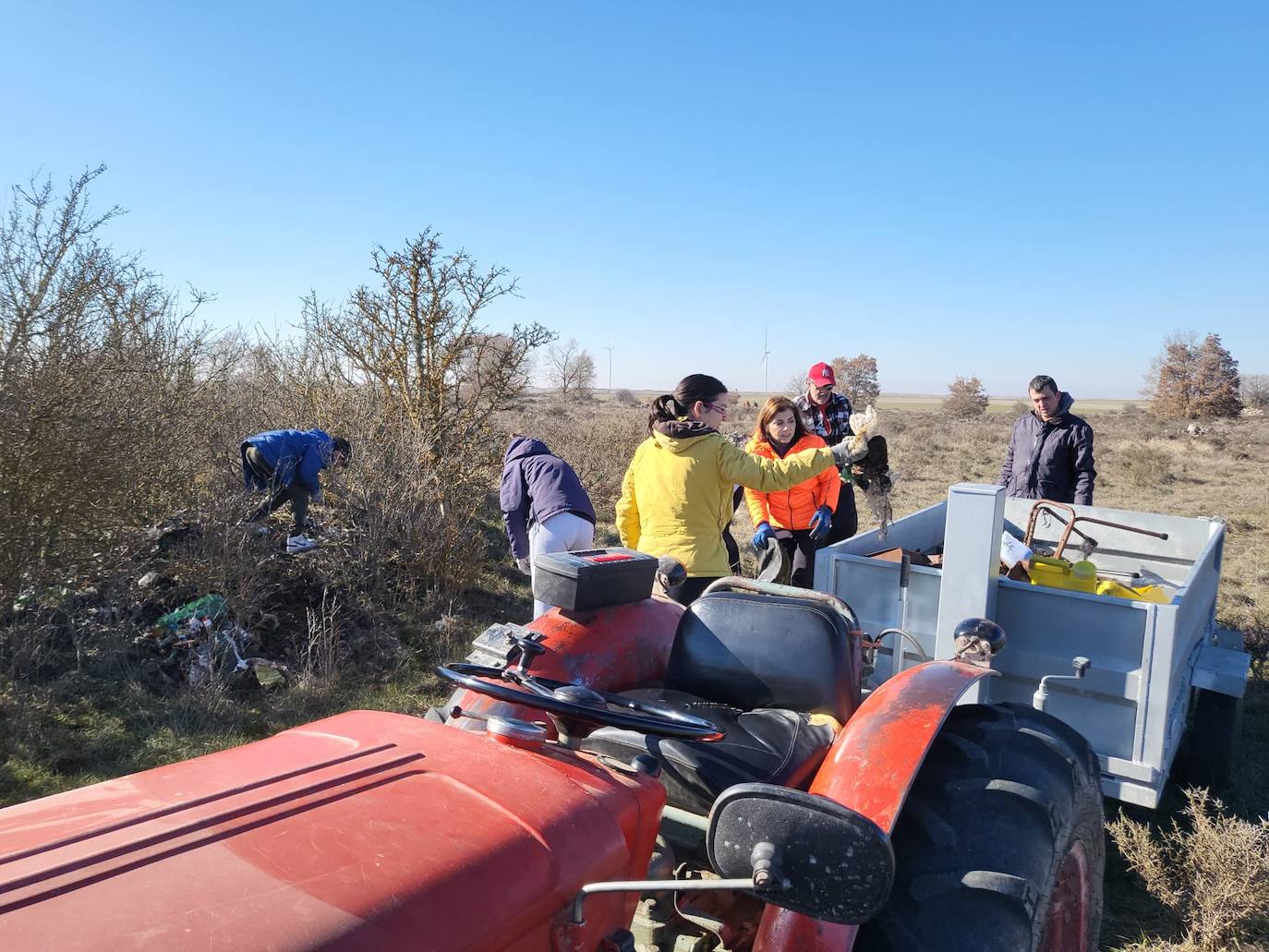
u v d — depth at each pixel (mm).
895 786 2184
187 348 7852
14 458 5406
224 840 1458
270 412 9898
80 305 5723
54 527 5664
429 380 8570
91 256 5750
